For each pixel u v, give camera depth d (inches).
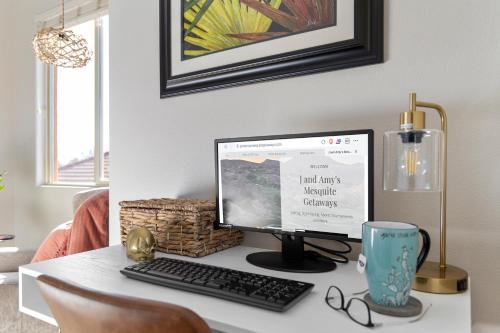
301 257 40.8
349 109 43.6
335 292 30.4
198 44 56.9
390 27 41.1
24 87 130.6
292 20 47.6
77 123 119.4
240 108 52.7
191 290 30.5
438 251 38.5
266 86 50.2
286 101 48.4
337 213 37.1
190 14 57.8
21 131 131.1
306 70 46.1
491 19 36.1
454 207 37.8
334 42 44.2
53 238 74.7
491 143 36.1
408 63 40.1
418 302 27.0
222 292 28.5
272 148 41.5
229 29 53.6
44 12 122.8
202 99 56.7
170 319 17.3
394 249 26.0
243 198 43.8
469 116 37.0
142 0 64.8
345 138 36.5
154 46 63.1
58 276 35.5
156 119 62.7
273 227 41.4
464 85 37.3
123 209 51.6
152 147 63.3
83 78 117.0
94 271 37.5
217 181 46.0
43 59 98.8
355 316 25.1
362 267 27.7
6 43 133.7
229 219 44.9
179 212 44.7
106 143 111.7
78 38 98.0
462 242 37.4
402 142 31.8
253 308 26.8
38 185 126.6
